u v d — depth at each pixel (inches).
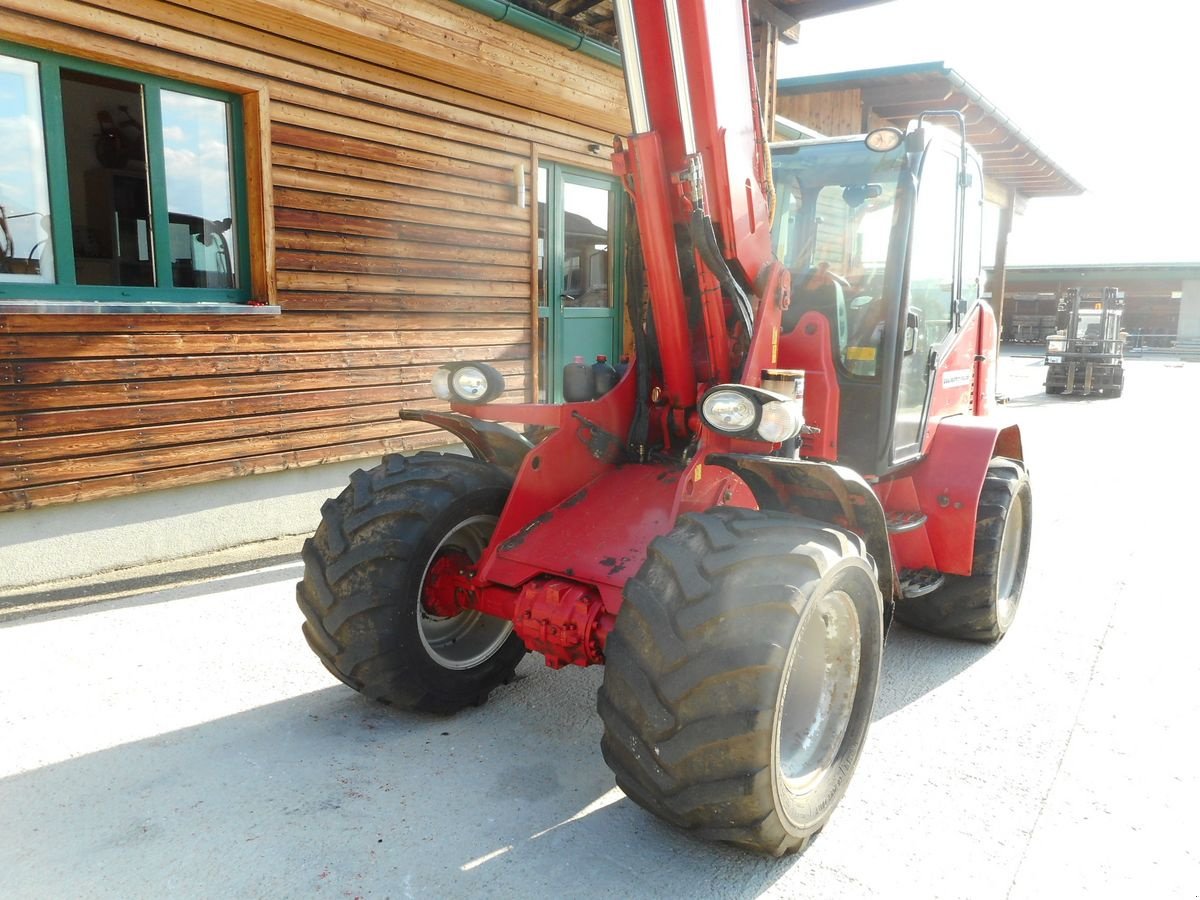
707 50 103.0
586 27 263.1
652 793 87.4
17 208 166.7
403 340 232.1
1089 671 142.3
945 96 398.9
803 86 407.8
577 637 99.7
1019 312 1424.7
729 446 111.9
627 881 88.0
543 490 117.3
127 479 180.7
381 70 217.5
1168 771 111.0
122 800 100.2
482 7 229.8
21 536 169.5
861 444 129.4
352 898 84.4
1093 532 230.8
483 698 127.0
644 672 85.0
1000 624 151.9
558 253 283.0
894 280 125.5
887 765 111.9
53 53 165.5
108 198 177.8
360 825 96.4
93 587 172.4
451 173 239.1
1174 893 87.4
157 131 181.9
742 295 111.4
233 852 91.0
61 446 170.6
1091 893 87.3
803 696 97.5
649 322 125.5
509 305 261.4
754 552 85.9
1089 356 622.5
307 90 202.2
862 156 134.3
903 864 91.7
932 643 154.9
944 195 141.5
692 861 91.7
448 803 101.3
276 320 202.4
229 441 197.0
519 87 250.4
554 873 89.0
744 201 111.3
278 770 107.7
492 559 111.9
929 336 144.9
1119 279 1298.0
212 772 106.7
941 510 139.0
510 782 106.3
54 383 168.6
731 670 81.0
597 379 126.6
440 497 116.8
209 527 198.4
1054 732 121.2
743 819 84.7
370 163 218.2
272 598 168.6
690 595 84.2
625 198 307.1
